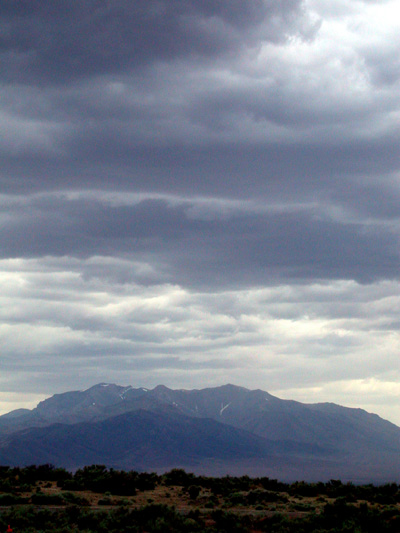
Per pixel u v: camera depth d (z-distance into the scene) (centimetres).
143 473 8425
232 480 8494
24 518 5116
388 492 7544
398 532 5278
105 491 7244
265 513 6022
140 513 5384
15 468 8425
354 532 5091
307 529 5288
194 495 7006
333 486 7975
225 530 5206
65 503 6153
